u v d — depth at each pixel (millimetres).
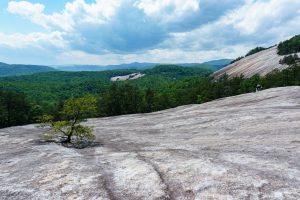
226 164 12570
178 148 17250
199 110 36812
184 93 117875
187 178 11227
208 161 13102
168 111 44188
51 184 11617
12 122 73625
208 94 102188
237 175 11164
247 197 9469
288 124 20875
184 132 25344
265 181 10500
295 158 12961
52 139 25656
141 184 11047
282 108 27828
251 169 11797
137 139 23984
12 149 21047
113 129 32406
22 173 13398
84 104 24703
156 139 23328
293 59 135875
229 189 10070
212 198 9570
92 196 10336
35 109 79062
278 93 37375
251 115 26547
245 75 154375
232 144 17172
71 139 25453
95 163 14242
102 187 11039
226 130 23031
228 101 39562
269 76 100812
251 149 15141
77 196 10406
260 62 162750
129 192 10469
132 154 15641
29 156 17328
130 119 40406
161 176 11664
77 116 24625
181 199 9719
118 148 19719
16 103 74312
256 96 38594
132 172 12367
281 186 10070
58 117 68312
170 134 25234
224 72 180875
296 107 27609
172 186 10672
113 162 14188
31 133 31984
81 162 14609
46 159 16016
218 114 30547
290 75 88125
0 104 70438
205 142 19250
